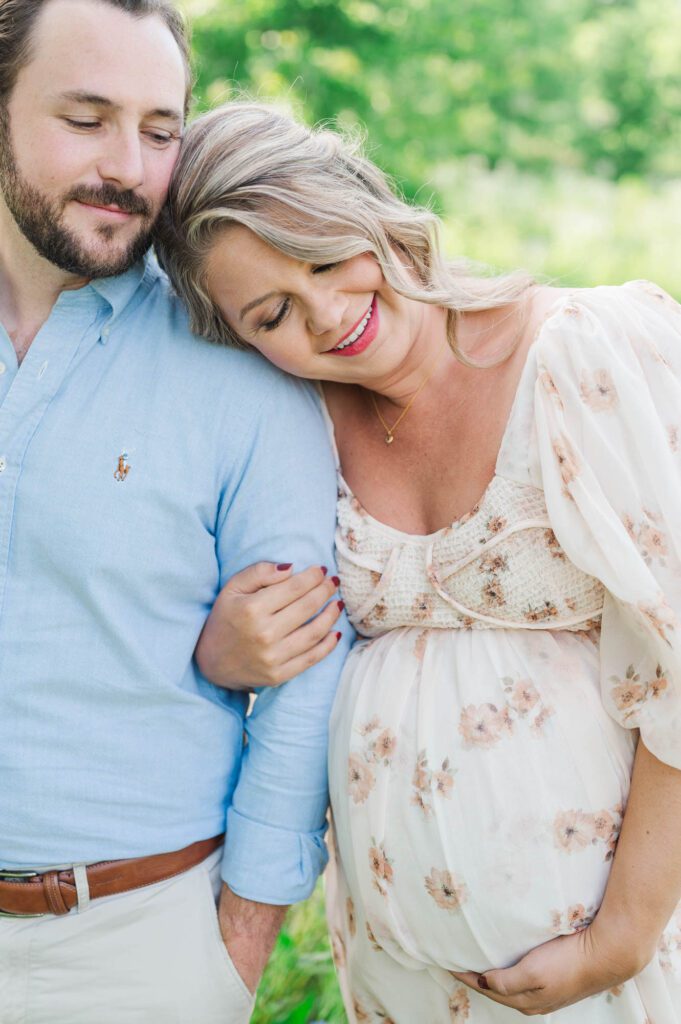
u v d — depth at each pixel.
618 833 1.61
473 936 1.61
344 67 7.68
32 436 1.67
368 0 7.68
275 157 1.60
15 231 1.69
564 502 1.54
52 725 1.67
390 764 1.66
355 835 1.70
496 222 8.95
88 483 1.66
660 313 1.61
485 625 1.67
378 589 1.73
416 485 1.73
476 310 1.71
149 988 1.74
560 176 10.00
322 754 1.80
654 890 1.55
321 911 2.59
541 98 9.71
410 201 1.77
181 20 1.71
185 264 1.68
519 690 1.61
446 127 8.57
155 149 1.65
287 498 1.73
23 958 1.72
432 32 8.24
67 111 1.57
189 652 1.75
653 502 1.51
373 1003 1.83
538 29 9.37
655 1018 1.63
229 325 1.71
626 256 8.66
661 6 10.69
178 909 1.75
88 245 1.63
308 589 1.72
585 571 1.54
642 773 1.57
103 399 1.69
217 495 1.72
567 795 1.59
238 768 1.85
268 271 1.61
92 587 1.65
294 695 1.78
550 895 1.57
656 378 1.55
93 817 1.68
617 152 10.61
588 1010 1.63
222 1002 1.78
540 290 1.72
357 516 1.77
